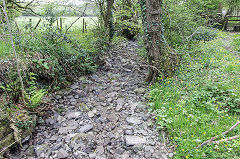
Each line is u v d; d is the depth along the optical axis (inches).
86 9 321.7
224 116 143.9
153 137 136.6
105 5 344.2
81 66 245.4
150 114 163.9
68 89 207.0
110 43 343.3
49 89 191.9
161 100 175.8
